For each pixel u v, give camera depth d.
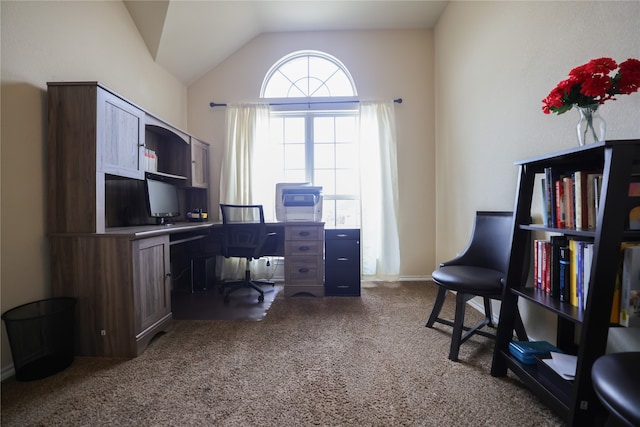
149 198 2.21
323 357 1.57
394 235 3.12
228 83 3.28
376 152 3.16
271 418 1.12
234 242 2.69
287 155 3.34
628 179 0.87
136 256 1.62
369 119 3.18
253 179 3.18
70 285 1.60
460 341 1.54
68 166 1.61
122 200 2.24
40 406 1.19
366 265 3.16
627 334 1.14
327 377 1.39
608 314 0.89
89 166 1.61
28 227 1.52
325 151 3.35
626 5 1.14
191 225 2.46
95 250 1.59
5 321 1.34
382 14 2.96
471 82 2.36
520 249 1.36
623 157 0.87
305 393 1.27
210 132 3.30
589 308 0.90
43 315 1.43
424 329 1.93
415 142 3.21
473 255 1.91
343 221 3.35
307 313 2.24
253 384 1.33
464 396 1.24
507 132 1.90
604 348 0.90
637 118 1.12
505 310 1.37
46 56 1.64
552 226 1.22
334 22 3.09
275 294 2.78
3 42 1.42
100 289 1.59
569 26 1.40
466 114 2.45
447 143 2.85
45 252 1.60
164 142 2.82
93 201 1.61
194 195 3.20
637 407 0.60
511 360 1.31
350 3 2.79
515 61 1.81
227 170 3.17
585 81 1.04
